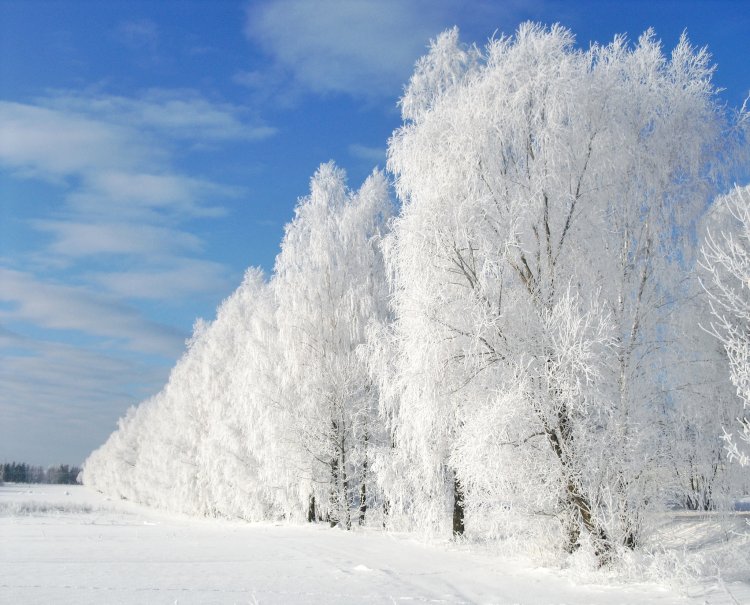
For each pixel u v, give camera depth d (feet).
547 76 42.14
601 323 37.06
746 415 40.34
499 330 40.45
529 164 42.96
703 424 41.45
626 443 39.27
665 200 42.55
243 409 88.69
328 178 79.71
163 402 186.70
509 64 43.91
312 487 74.33
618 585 34.14
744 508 57.26
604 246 41.19
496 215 42.34
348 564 41.88
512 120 42.50
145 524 93.04
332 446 74.84
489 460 38.32
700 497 41.65
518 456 39.27
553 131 40.98
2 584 31.35
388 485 58.49
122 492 272.92
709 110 43.27
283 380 75.20
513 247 41.81
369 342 53.72
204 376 125.90
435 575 37.81
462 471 41.42
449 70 51.39
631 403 39.65
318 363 74.79
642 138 43.21
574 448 39.40
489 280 41.11
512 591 32.50
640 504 39.81
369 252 76.84
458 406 43.11
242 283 127.85
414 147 46.19
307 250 77.46
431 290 42.50
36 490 407.03
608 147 41.50
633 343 40.98
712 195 42.80
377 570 38.86
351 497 76.79
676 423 40.70
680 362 40.86
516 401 37.37
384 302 75.10
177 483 135.95
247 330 108.37
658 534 41.19
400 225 45.52
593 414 39.93
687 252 41.98
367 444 74.28
